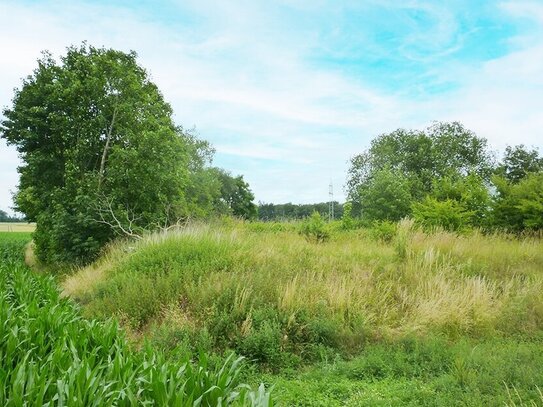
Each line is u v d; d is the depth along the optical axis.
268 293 8.68
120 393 3.22
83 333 4.79
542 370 5.60
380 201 24.92
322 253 12.40
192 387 3.41
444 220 16.30
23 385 3.30
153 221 19.95
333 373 6.23
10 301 8.15
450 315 8.28
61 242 20.39
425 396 5.18
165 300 9.07
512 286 10.00
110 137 22.31
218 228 16.52
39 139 23.19
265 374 6.54
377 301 8.99
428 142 43.75
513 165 41.75
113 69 22.11
